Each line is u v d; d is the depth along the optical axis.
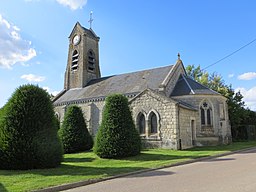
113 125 17.20
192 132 24.27
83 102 31.72
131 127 17.61
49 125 13.62
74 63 39.69
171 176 10.16
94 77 39.41
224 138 26.02
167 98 21.94
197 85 27.34
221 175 9.71
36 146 12.76
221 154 17.59
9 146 12.58
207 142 24.89
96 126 29.94
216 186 7.89
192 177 9.63
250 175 9.43
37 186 8.70
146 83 28.53
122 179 10.23
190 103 25.30
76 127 21.69
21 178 10.10
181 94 25.78
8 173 11.34
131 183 9.19
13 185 8.90
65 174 11.10
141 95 23.42
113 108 17.67
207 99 25.77
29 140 12.77
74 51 39.94
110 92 30.38
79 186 9.32
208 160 15.15
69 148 21.05
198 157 15.95
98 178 10.20
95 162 15.51
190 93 25.33
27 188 8.44
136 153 17.45
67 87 39.12
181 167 12.77
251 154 17.02
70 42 40.66
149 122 22.66
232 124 37.19
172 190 7.64
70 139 21.19
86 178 10.09
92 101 30.89
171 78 27.27
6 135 12.75
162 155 17.34
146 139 22.41
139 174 11.30
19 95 13.55
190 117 23.86
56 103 34.62
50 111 13.97
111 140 16.86
